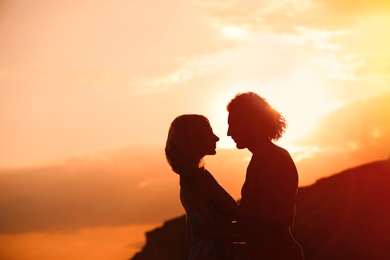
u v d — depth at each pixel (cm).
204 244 476
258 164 500
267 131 510
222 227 474
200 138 484
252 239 496
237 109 515
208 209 479
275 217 487
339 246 1127
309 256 1127
